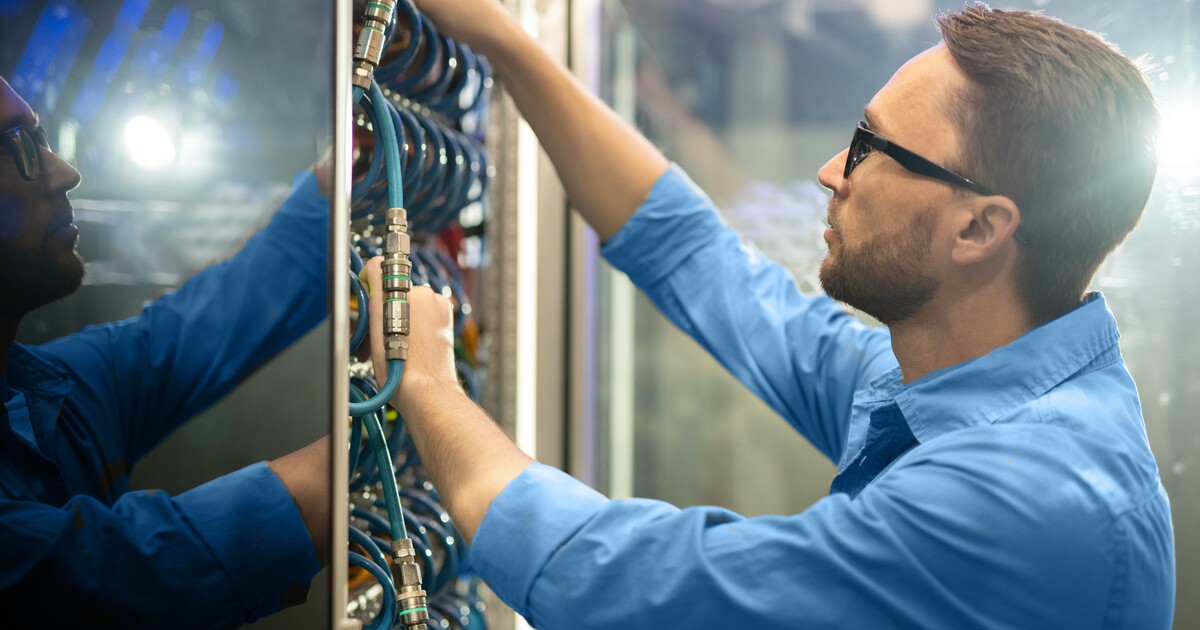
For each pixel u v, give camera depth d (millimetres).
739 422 1846
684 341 1803
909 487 677
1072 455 689
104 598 532
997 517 655
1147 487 722
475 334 1207
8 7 507
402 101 904
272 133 565
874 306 862
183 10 547
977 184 789
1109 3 1311
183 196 546
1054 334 791
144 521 538
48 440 523
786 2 1843
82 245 525
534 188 1361
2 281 514
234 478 556
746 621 661
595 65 1481
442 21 928
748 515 1850
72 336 524
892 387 896
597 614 681
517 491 713
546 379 1432
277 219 565
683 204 1062
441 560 1070
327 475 575
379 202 799
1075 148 770
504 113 1339
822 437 1034
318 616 572
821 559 665
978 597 653
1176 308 1308
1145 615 692
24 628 519
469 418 741
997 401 774
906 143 819
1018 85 777
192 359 550
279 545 566
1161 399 1322
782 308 1062
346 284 586
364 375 796
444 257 1103
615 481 1603
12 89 511
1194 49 1265
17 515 519
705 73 1854
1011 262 809
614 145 1042
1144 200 807
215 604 554
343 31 584
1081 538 660
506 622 1300
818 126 1859
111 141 529
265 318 564
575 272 1458
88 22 524
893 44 1841
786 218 1832
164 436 543
